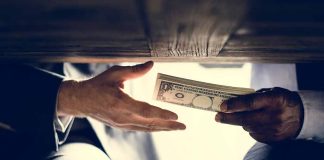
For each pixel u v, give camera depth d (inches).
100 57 24.1
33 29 15.7
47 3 12.2
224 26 14.9
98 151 32.5
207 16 13.5
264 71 38.3
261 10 12.9
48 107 24.9
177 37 17.0
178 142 40.6
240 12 13.0
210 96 26.0
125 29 15.5
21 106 24.7
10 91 25.0
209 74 47.3
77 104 25.7
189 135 41.7
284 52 21.2
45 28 15.5
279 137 26.8
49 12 13.2
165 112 25.1
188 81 25.8
